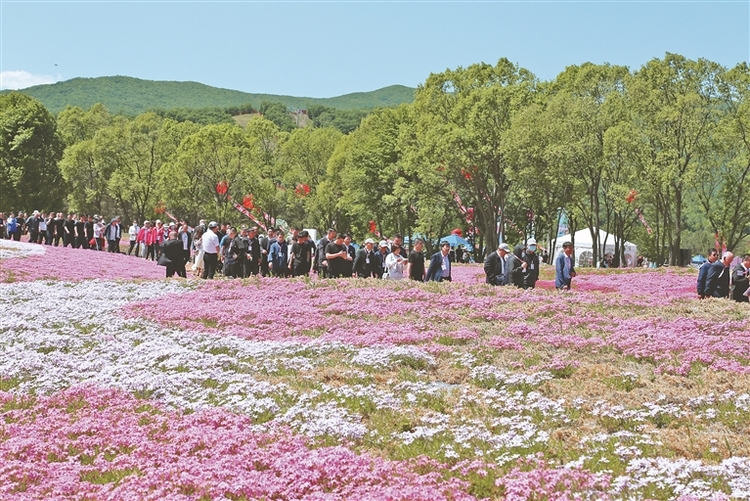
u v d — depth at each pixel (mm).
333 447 12297
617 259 77000
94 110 143875
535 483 10383
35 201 110000
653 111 66562
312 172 123812
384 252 34281
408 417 14164
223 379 17094
